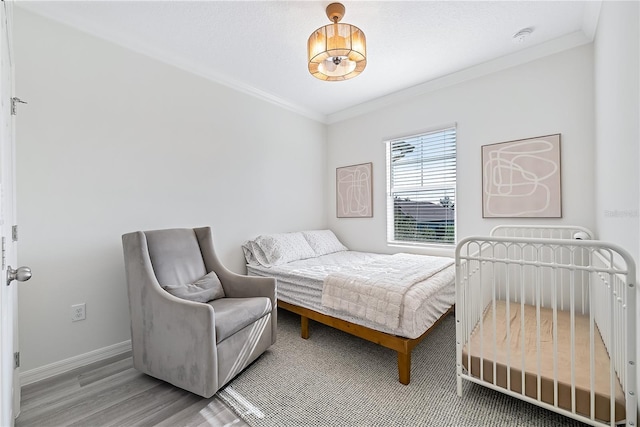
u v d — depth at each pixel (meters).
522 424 1.37
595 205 2.17
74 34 1.98
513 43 2.34
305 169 3.84
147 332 1.78
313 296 2.31
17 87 1.76
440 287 2.04
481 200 2.75
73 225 1.97
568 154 2.30
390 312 1.77
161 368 1.72
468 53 2.49
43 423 1.42
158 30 2.14
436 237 3.17
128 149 2.24
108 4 1.85
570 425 1.35
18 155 1.75
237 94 3.03
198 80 2.69
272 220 3.40
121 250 2.19
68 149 1.95
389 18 2.01
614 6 1.53
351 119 3.86
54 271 1.88
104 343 2.09
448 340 2.29
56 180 1.90
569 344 1.64
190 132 2.63
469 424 1.38
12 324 1.33
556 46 2.32
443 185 3.08
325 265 2.80
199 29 2.13
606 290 1.57
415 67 2.72
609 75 1.68
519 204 2.52
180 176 2.56
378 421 1.42
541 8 1.94
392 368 1.90
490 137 2.69
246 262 3.07
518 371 1.41
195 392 1.59
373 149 3.64
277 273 2.63
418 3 1.87
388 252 3.52
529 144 2.47
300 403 1.56
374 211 3.66
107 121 2.13
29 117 1.80
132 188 2.26
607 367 1.39
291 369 1.90
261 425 1.41
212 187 2.80
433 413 1.46
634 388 1.10
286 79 2.96
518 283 2.49
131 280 1.86
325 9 1.91
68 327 1.93
